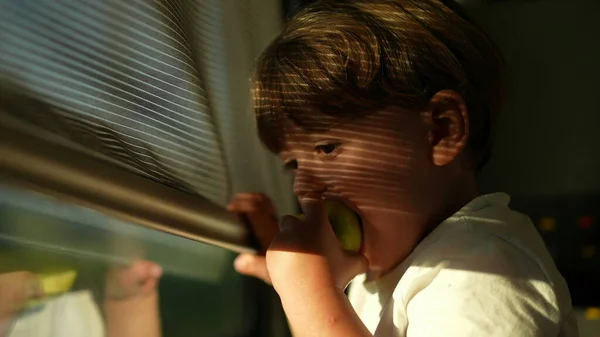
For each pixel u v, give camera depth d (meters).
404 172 0.75
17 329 0.61
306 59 0.73
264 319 1.06
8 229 0.55
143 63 0.50
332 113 0.72
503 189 1.27
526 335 0.62
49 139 0.37
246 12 0.83
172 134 0.55
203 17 0.67
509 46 1.28
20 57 0.37
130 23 0.48
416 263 0.71
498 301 0.63
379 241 0.76
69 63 0.42
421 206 0.76
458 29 0.80
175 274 0.87
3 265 0.58
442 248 0.70
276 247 0.68
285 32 0.79
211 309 0.96
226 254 0.99
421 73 0.74
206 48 0.67
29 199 0.47
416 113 0.75
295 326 0.65
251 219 0.80
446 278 0.67
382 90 0.72
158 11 0.52
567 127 1.24
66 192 0.39
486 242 0.69
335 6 0.79
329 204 0.74
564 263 1.21
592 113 1.23
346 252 0.73
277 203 0.99
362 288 0.86
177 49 0.55
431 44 0.76
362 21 0.75
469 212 0.75
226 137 0.74
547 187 1.25
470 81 0.79
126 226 0.70
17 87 0.36
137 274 0.78
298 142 0.75
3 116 0.34
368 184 0.74
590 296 1.18
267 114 0.75
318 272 0.66
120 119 0.47
